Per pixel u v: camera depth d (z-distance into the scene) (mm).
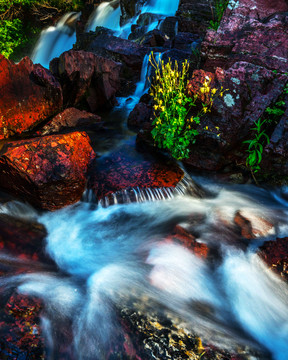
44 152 4016
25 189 4020
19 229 3818
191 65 6547
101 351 2432
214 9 10727
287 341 2682
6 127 5664
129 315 2719
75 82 6672
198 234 3805
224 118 4828
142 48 9031
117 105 7723
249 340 2643
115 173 4719
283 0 6098
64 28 18141
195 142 5047
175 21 11367
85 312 2729
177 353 2410
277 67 5109
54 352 2385
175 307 2855
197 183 4969
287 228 3959
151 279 3158
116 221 4133
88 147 4809
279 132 4676
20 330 2477
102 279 3160
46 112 6281
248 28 5711
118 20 16469
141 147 5664
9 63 5422
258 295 3068
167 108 5324
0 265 3166
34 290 2900
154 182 4539
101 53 9070
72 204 4289
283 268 3188
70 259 3471
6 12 17625
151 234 3910
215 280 3213
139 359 2361
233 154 5062
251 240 3676
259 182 4961
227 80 4910
